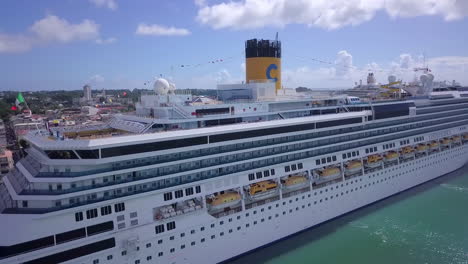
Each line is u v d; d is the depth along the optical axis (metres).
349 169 41.12
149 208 26.56
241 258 32.53
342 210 41.50
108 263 24.80
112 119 37.66
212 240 29.78
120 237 25.06
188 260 28.53
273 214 34.09
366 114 43.44
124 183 25.27
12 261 21.33
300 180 35.72
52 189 23.36
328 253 34.09
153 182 27.09
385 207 45.31
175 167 28.27
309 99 43.69
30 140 27.59
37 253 22.09
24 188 23.58
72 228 23.30
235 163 31.39
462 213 43.38
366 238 37.03
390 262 32.66
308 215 37.56
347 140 42.03
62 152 23.69
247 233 32.28
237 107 36.00
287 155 36.06
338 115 40.62
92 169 24.20
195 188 29.11
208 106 33.59
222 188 30.86
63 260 23.09
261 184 32.56
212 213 30.19
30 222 21.92
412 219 41.75
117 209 25.08
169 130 29.34
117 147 24.39
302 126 36.44
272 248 34.59
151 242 26.39
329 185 39.12
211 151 30.20
